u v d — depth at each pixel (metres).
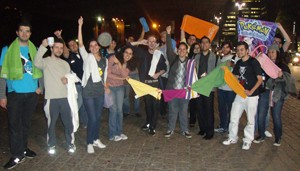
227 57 6.42
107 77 5.87
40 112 8.62
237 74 5.61
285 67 5.71
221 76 5.90
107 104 5.77
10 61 4.61
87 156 5.23
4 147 5.73
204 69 6.41
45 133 6.62
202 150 5.55
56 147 5.69
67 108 5.24
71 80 5.21
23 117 5.02
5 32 16.94
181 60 6.26
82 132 6.71
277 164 4.89
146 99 6.55
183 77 6.20
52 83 5.08
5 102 4.75
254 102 5.47
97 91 5.32
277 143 5.77
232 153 5.39
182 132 6.55
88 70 5.22
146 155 5.29
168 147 5.72
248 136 5.61
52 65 5.07
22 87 4.79
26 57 4.84
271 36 6.39
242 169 4.68
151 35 6.56
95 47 5.29
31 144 5.87
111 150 5.54
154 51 6.60
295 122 7.62
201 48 6.53
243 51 5.44
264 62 5.52
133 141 6.09
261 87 5.49
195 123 7.60
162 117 8.15
